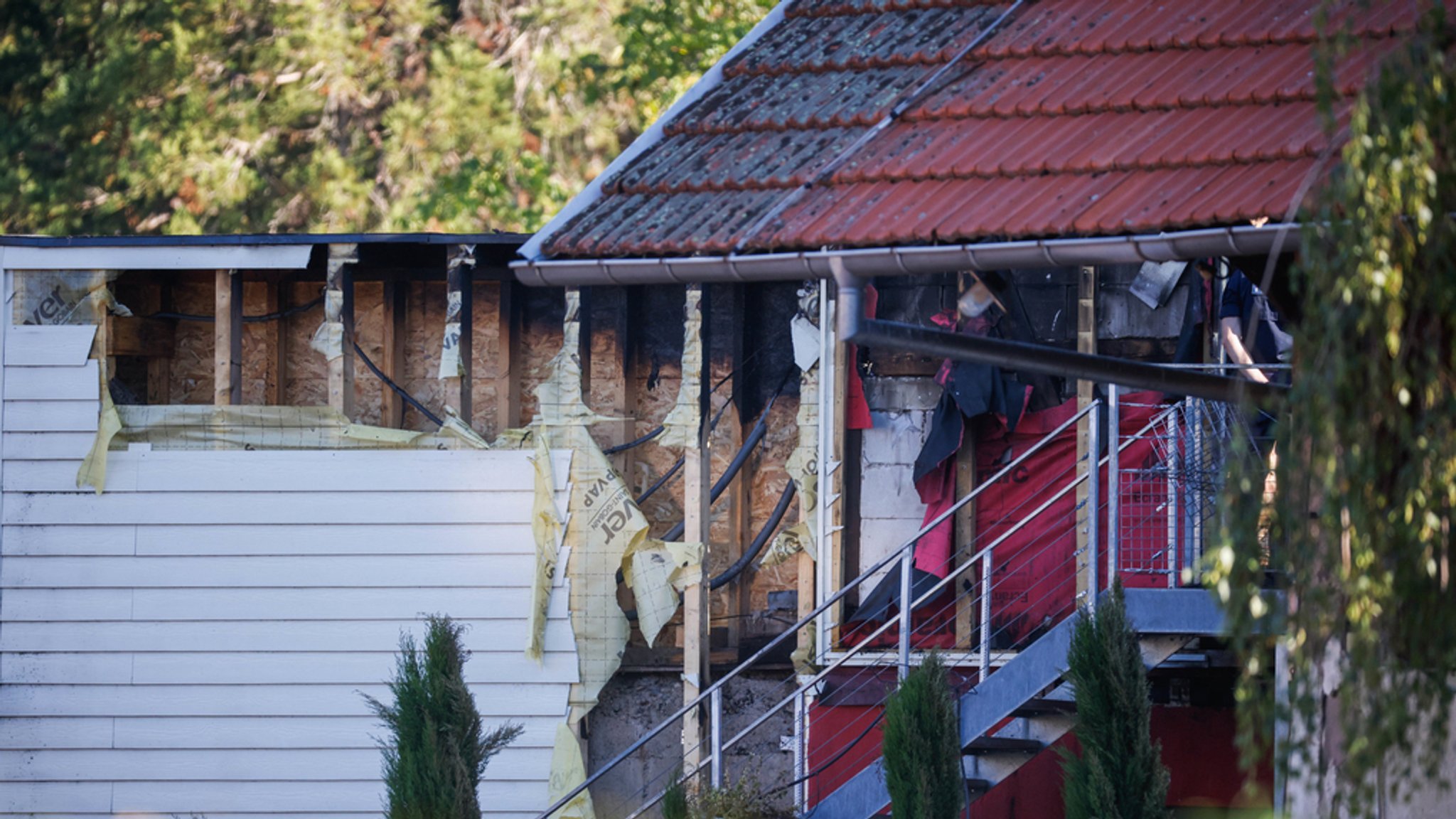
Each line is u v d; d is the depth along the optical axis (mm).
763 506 53906
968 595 47750
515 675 49094
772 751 51844
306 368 56000
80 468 50094
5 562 50094
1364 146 22344
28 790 49656
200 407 50750
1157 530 45750
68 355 50375
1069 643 38219
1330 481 22594
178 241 49906
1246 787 24375
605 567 49312
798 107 38688
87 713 49750
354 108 97938
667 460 54812
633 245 34688
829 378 49250
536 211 92312
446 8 102000
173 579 49812
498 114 96125
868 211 33344
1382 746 23234
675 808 41875
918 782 36188
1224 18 36125
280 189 95250
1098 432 42312
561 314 55156
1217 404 39062
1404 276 22453
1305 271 22750
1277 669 32125
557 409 50000
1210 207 29875
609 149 98812
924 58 39094
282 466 49875
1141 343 48781
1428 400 22625
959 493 48344
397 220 93000
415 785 38281
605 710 52469
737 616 53281
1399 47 23312
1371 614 22625
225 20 96000
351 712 49312
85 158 92688
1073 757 36656
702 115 39625
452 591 49375
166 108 93312
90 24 95375
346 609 49500
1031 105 35344
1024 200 32094
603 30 98062
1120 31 37000
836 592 46875
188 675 49625
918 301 49625
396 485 49656
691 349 49281
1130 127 33594
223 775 49469
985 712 39375
